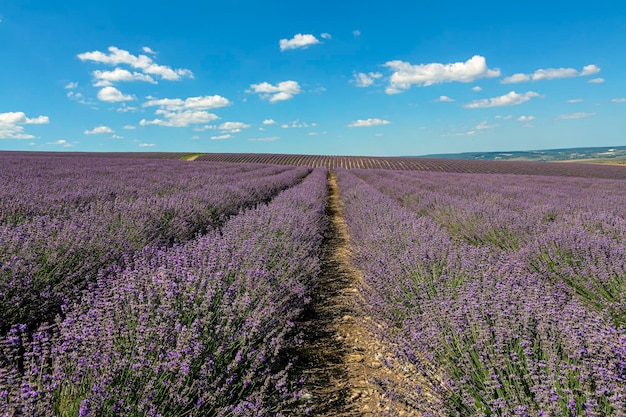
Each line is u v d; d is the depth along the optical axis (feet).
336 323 12.89
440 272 12.85
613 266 13.06
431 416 7.11
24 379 6.08
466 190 50.31
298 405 8.34
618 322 10.95
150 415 5.90
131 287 8.75
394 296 12.08
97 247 13.03
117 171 58.03
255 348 8.64
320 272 17.04
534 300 8.82
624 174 133.08
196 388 6.76
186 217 20.74
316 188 45.27
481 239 21.72
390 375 9.67
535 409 6.31
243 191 35.01
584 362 6.34
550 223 21.45
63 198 22.21
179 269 10.19
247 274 10.87
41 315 10.16
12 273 9.87
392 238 17.42
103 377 6.23
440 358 8.27
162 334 7.35
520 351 7.53
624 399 5.59
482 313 8.77
